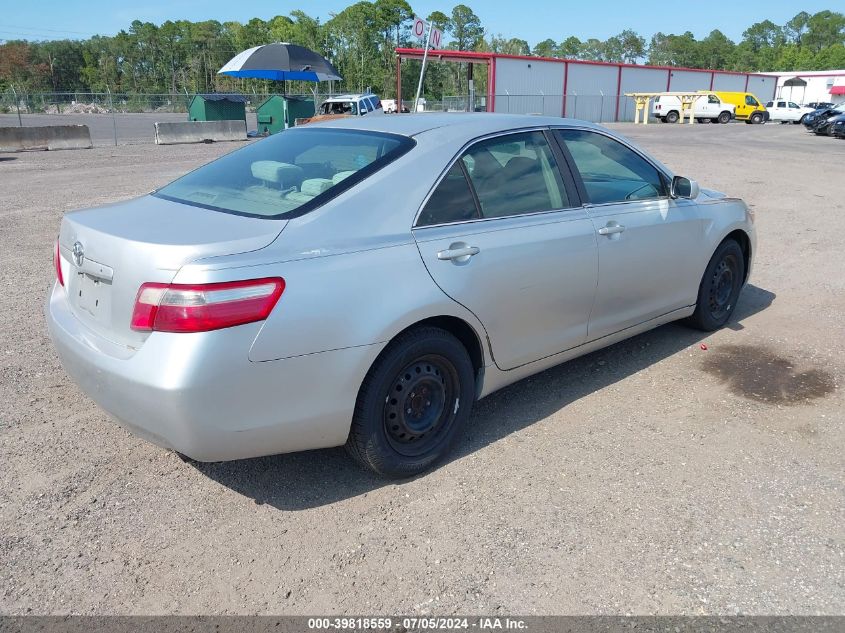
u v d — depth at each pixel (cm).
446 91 8088
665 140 2731
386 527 303
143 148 2248
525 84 4388
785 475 340
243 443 279
